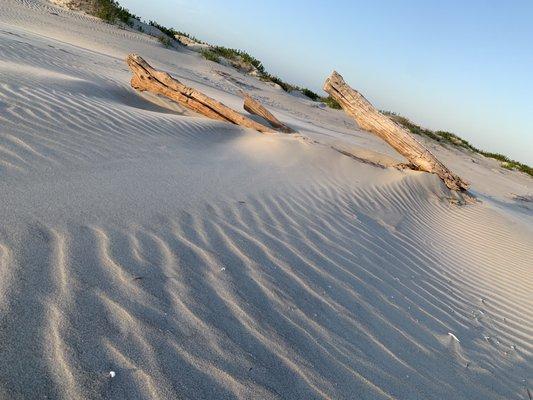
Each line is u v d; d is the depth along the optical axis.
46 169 4.08
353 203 6.34
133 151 5.47
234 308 2.79
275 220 4.64
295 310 3.02
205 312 2.66
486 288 5.00
